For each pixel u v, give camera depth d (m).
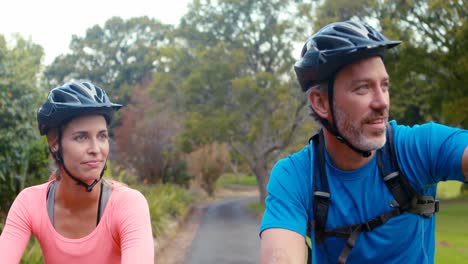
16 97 8.25
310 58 1.87
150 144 37.50
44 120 2.34
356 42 1.79
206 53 32.47
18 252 2.38
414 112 36.31
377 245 1.97
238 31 33.22
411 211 1.97
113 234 2.35
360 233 1.97
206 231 20.39
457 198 31.80
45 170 8.77
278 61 33.22
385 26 24.67
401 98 32.56
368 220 1.96
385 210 1.97
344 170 1.97
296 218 1.93
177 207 23.06
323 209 1.98
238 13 32.94
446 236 14.45
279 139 34.03
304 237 1.93
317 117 1.94
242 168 69.56
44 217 2.41
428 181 1.99
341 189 1.98
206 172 46.81
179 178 40.25
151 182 37.78
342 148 1.93
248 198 49.16
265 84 31.34
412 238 2.00
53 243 2.40
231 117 31.38
